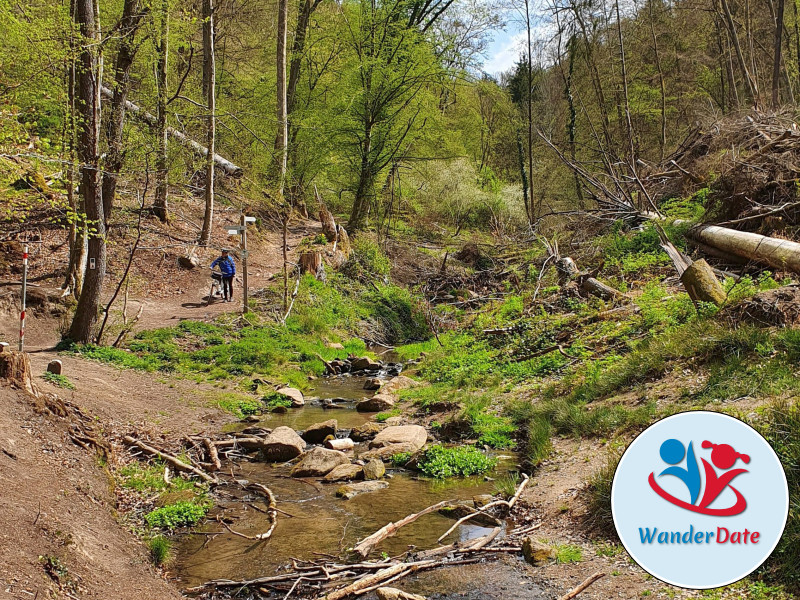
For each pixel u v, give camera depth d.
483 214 40.09
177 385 12.77
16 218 18.56
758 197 15.15
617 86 33.50
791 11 29.75
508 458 9.27
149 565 6.05
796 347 7.96
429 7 32.41
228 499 7.96
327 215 27.16
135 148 16.03
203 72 28.28
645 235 18.38
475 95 48.28
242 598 5.61
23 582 4.48
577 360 12.32
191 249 23.30
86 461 7.39
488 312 19.55
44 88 14.28
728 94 33.62
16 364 7.66
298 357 16.88
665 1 34.81
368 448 10.09
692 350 9.45
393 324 22.97
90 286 13.54
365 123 29.17
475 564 6.09
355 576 5.92
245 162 29.48
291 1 36.41
